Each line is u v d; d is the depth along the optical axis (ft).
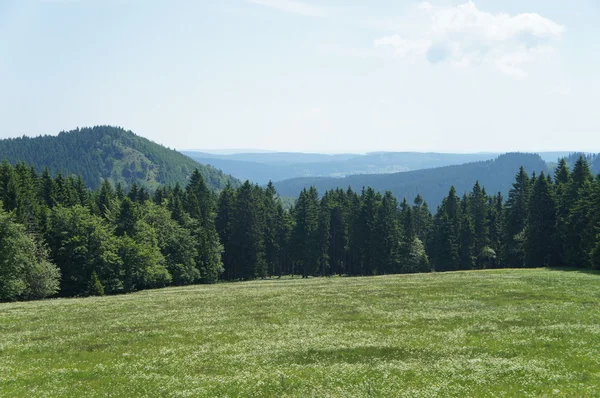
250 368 79.36
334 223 390.01
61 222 247.70
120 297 195.93
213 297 179.11
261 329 112.98
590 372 68.90
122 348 95.96
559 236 274.98
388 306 141.59
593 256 223.30
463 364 76.23
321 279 259.80
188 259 299.79
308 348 92.02
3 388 70.90
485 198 414.41
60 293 238.89
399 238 366.43
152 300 175.42
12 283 197.26
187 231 306.96
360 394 63.72
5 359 88.33
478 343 90.74
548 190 283.59
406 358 82.64
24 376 76.95
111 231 261.65
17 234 207.10
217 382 71.41
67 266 242.17
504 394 61.26
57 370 80.07
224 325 118.73
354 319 122.83
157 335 108.06
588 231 238.27
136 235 271.90
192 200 351.67
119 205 294.05
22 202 251.80
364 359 83.15
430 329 106.32
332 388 66.80
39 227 245.24
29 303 176.96
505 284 176.65
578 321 106.01
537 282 177.88
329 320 122.52
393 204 440.04
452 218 373.40
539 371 70.03
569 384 63.72
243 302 160.45
